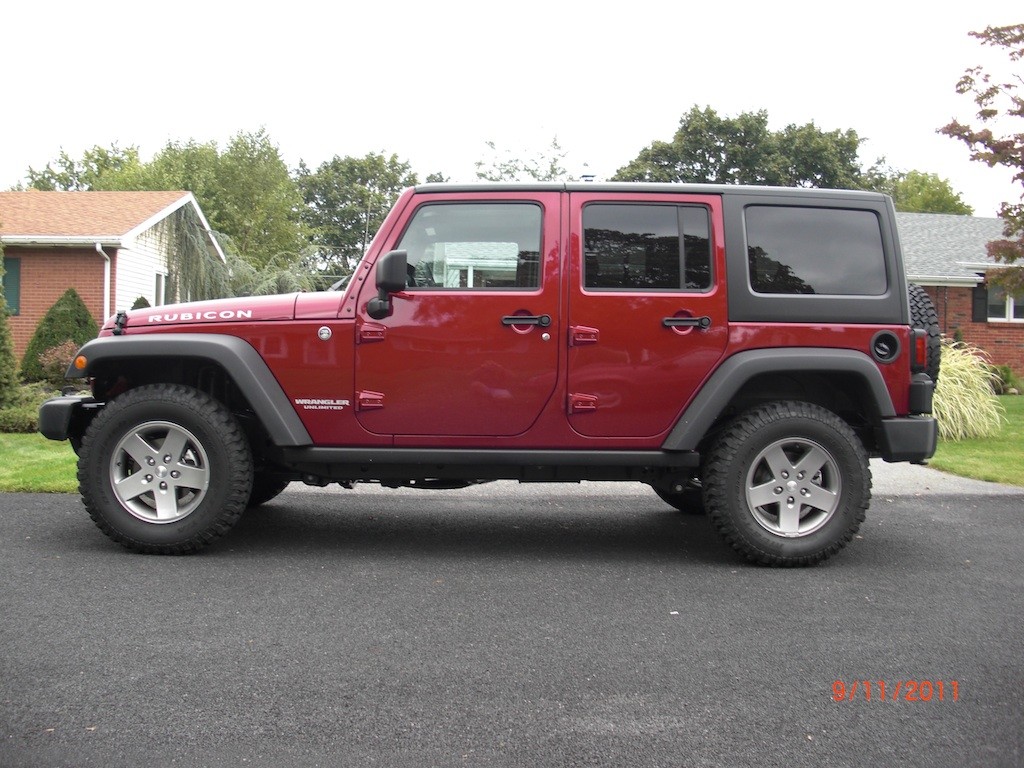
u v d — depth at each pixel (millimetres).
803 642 3750
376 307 4938
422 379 4977
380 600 4234
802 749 2770
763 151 35125
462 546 5441
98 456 4906
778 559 4984
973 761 2703
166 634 3680
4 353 11820
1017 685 3305
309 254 27297
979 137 13016
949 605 4312
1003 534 6000
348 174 54375
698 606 4250
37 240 18828
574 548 5461
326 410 4996
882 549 5539
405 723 2902
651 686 3248
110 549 5066
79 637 3619
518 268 5012
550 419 4996
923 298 5562
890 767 2660
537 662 3467
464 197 5035
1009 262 14250
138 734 2785
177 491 5195
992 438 11273
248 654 3479
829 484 5043
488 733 2844
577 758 2691
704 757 2711
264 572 4691
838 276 5105
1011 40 12727
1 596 4145
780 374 5238
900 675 3391
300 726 2863
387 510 6543
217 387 5469
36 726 2820
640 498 7195
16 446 9195
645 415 5004
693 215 5059
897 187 41844
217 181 41812
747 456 4961
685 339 4984
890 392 5082
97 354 4965
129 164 47219
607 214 5031
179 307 5160
